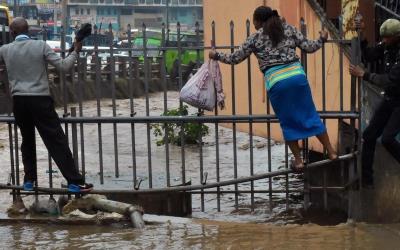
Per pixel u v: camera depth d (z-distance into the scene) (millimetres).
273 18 6602
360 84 6977
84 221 7145
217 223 7129
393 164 7113
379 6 10148
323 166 7277
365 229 6824
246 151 13062
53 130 6969
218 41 16734
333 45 9406
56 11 78562
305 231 6801
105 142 14844
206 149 13445
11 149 7488
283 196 9164
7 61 6867
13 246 6367
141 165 11281
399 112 6727
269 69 6637
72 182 7117
